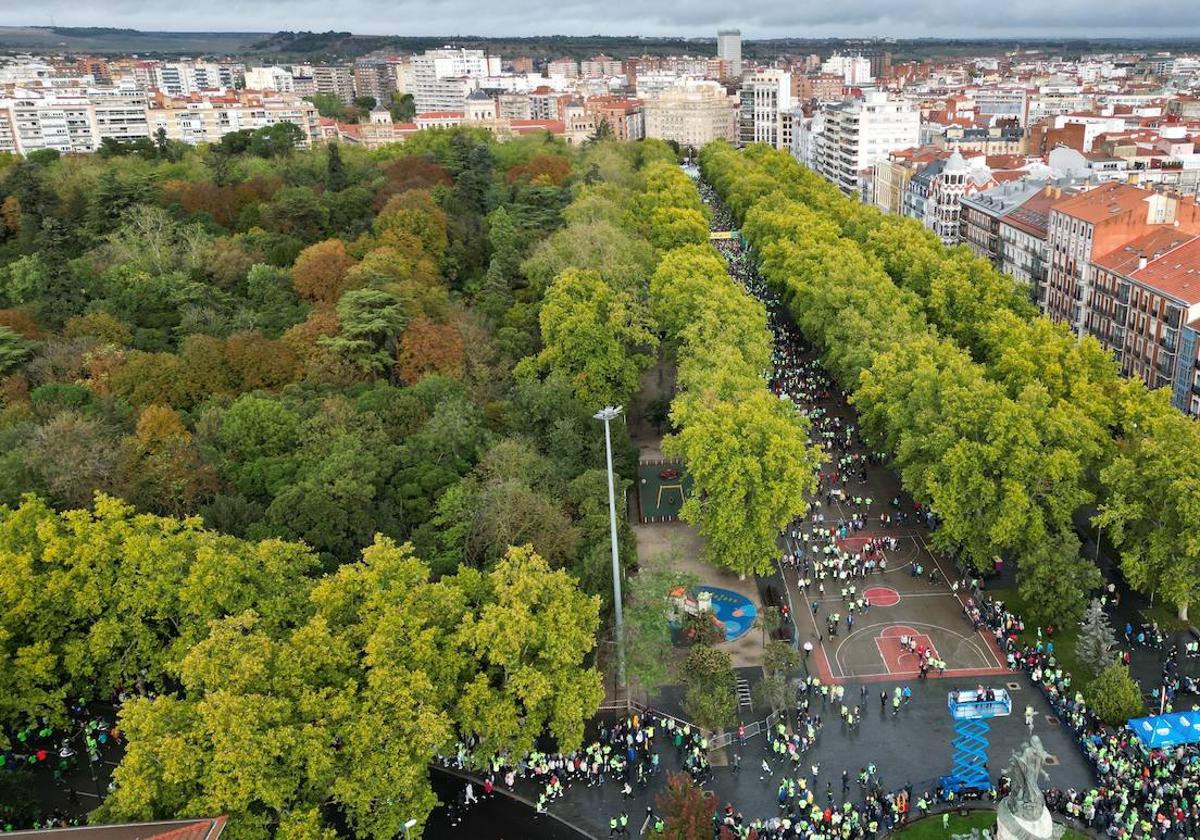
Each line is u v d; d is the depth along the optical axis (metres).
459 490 127.19
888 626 130.75
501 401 163.75
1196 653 120.19
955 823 98.38
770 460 133.00
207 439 141.12
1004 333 181.75
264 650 87.75
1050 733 110.19
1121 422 148.12
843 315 195.12
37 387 154.62
